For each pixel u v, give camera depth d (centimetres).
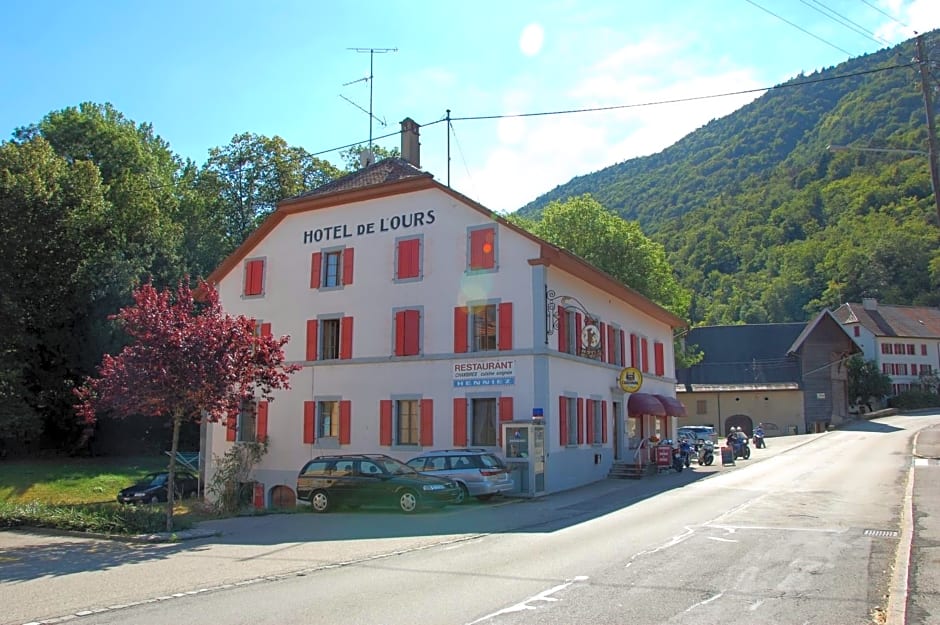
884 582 980
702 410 6575
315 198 2919
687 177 17350
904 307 9306
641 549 1253
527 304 2480
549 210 4812
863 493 2091
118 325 3897
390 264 2761
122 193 4162
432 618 809
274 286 3014
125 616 865
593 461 2806
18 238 3659
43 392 3828
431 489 1998
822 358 6556
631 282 4572
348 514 2005
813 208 12719
